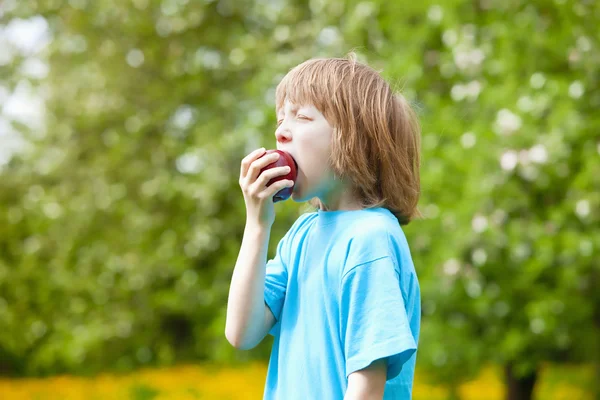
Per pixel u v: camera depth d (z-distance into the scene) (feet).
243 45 29.96
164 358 36.86
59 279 34.06
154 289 35.50
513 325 21.33
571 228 20.44
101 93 34.14
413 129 7.29
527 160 19.63
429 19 22.12
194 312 34.91
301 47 27.99
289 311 6.79
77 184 34.50
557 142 19.52
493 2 22.33
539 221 20.52
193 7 33.09
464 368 22.91
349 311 6.20
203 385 32.73
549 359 24.47
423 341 21.34
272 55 28.86
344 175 6.75
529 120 20.03
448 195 21.25
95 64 34.14
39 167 33.94
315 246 6.74
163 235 33.30
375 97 6.91
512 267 20.83
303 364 6.48
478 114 21.77
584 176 19.69
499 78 21.77
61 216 33.09
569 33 21.21
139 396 30.66
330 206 6.93
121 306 35.29
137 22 32.83
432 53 23.70
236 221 32.42
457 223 20.10
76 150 34.32
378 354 5.94
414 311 6.55
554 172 20.08
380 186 6.91
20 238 36.63
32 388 33.30
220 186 29.73
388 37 24.75
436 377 23.84
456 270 19.94
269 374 7.11
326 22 26.43
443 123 21.43
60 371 37.70
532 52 21.63
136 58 34.81
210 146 29.60
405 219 7.22
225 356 31.63
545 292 20.93
